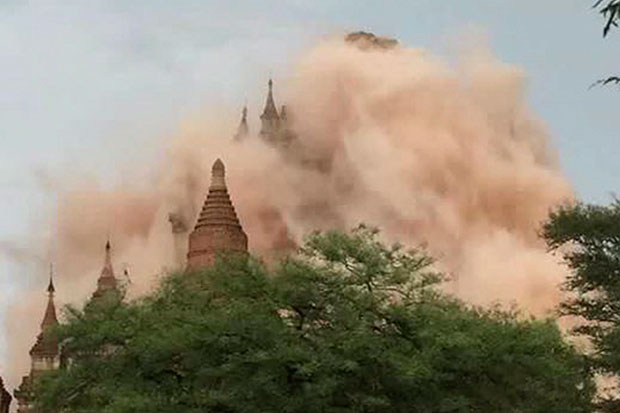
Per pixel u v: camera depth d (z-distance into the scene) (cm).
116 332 6169
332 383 5494
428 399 5731
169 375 6009
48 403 6400
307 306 5919
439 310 5919
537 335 6016
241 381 5669
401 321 5788
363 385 5678
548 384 6856
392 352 5625
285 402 5600
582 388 8138
